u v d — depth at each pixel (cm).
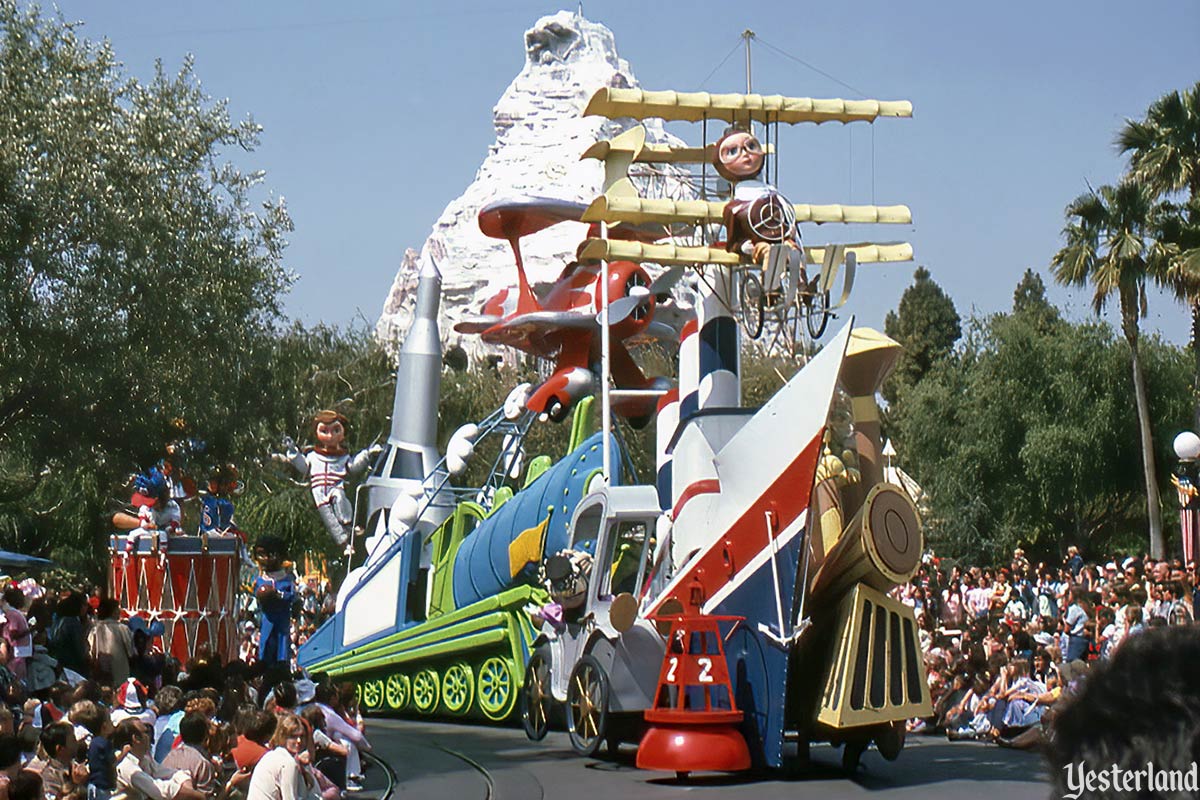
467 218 12725
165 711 1412
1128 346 5509
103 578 4475
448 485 2878
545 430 5291
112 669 1855
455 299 11631
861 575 1570
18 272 1956
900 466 6034
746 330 1820
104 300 2016
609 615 1717
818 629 1616
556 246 11438
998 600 2717
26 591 2531
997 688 1961
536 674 2044
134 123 2169
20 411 2050
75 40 2123
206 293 2178
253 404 2308
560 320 2353
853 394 1733
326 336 5394
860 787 1527
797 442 1569
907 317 9856
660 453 1958
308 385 5066
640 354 5059
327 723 1570
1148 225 4038
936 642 2428
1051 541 5959
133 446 2117
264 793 1112
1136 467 5500
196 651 2444
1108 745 203
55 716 1465
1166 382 5475
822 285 1781
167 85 2277
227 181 2308
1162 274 3956
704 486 1694
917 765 1719
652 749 1584
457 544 2481
